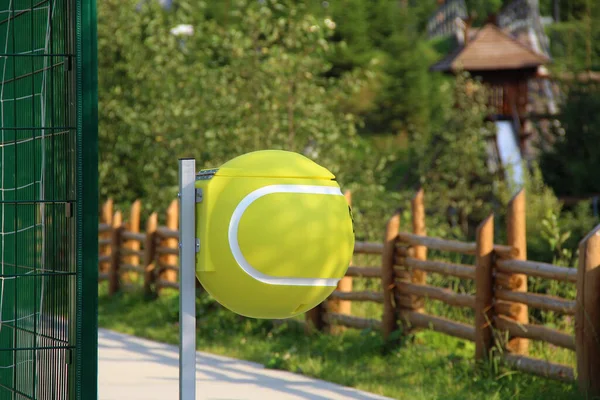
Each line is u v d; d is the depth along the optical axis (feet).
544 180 108.88
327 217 16.97
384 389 30.91
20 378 20.85
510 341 32.35
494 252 33.17
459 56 137.80
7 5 21.08
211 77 70.44
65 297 19.07
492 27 142.61
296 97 68.80
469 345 36.70
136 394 30.78
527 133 128.77
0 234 21.71
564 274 29.60
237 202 16.62
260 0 76.95
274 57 69.51
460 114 101.09
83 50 18.57
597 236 27.86
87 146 18.67
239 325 45.24
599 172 104.53
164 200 72.59
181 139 70.23
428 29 275.18
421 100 206.39
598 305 27.71
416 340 37.35
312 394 30.45
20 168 20.68
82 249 18.70
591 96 108.37
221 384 32.45
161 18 82.28
